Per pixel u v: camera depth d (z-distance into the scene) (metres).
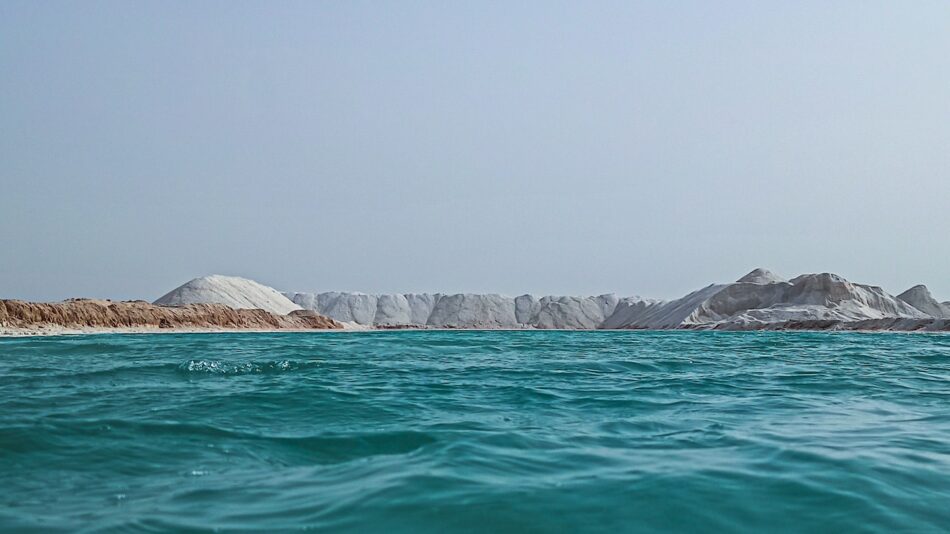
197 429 8.42
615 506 5.13
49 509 5.18
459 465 6.39
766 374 17.22
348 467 6.46
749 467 6.37
